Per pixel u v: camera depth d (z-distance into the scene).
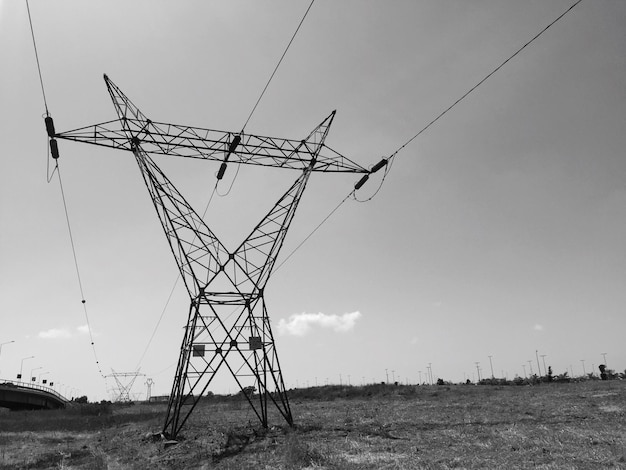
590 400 36.62
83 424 52.28
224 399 78.38
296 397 68.12
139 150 28.25
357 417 35.91
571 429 23.59
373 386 67.50
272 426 30.88
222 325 29.30
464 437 23.39
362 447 22.14
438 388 63.69
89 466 24.55
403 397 55.56
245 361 29.77
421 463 18.00
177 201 29.53
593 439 20.47
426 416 33.91
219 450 24.72
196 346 28.81
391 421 31.98
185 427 34.50
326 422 33.12
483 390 56.81
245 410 53.09
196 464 22.31
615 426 23.81
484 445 20.89
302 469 18.62
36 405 112.00
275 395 71.75
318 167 30.42
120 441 32.31
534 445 20.08
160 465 22.97
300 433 27.83
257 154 29.41
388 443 22.98
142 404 116.38
